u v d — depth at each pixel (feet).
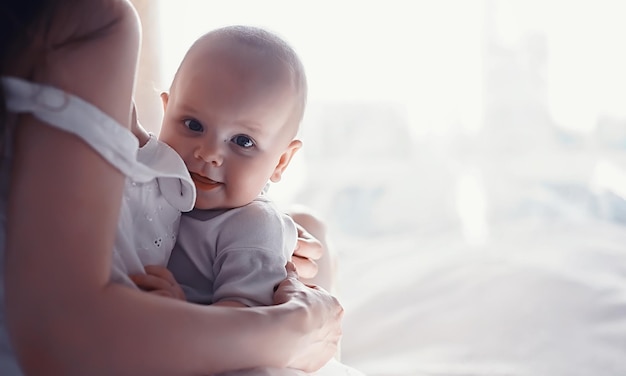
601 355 5.29
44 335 2.31
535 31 10.06
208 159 3.18
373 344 5.80
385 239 8.73
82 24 2.48
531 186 9.84
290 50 3.43
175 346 2.41
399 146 10.14
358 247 8.34
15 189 2.33
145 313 2.38
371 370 5.32
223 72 3.20
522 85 10.12
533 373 5.10
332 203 9.55
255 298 3.00
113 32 2.51
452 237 8.50
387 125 10.07
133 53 2.56
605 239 7.90
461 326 5.90
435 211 9.37
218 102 3.17
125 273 2.74
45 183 2.31
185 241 3.22
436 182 9.86
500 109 10.11
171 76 6.64
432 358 5.44
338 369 3.30
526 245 7.74
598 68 10.05
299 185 9.21
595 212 9.27
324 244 4.43
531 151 10.11
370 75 9.95
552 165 10.02
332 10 9.70
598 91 10.07
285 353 2.72
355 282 7.06
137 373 2.37
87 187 2.35
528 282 6.53
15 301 2.31
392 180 9.91
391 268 7.39
